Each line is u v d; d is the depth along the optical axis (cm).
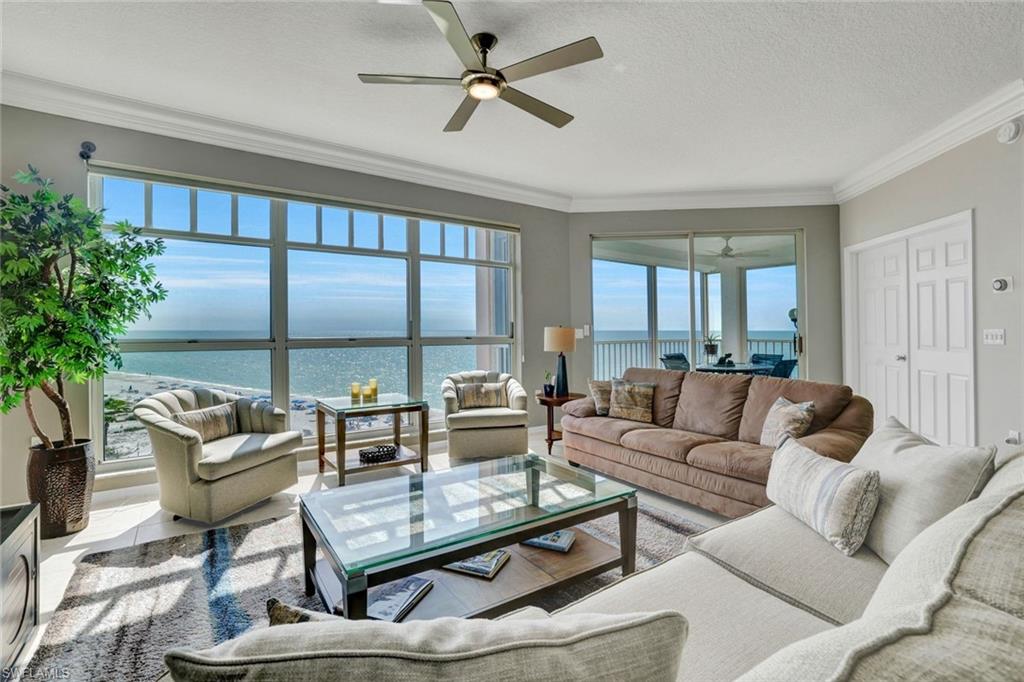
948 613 51
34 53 252
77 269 274
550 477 233
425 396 455
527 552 193
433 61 260
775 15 221
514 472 242
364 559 149
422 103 307
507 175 455
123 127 310
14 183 281
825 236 497
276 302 379
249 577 210
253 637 51
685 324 525
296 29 232
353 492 212
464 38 198
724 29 231
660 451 303
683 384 362
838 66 265
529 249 509
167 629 174
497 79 225
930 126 345
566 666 51
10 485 281
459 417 385
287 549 237
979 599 55
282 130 350
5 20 224
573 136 360
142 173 317
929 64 264
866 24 228
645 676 53
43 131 288
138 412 277
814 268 498
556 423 526
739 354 520
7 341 234
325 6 215
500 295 510
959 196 348
